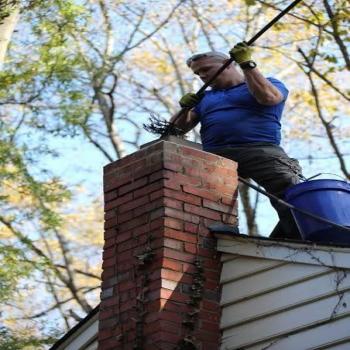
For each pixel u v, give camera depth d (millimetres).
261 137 12125
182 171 11555
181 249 11203
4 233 27188
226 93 12352
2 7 17781
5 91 24312
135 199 11648
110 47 29766
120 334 11148
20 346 22859
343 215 11312
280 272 10938
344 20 21625
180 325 10891
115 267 11562
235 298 11148
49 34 22516
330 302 10484
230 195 11727
